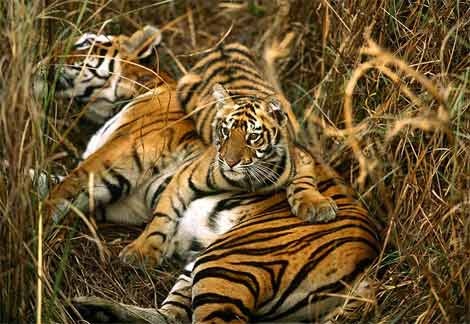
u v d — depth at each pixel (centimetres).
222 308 773
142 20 1282
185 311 845
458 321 773
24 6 750
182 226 942
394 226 855
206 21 1320
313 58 1149
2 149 735
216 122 946
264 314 810
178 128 1019
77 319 812
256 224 866
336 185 944
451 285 780
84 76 1050
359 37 1014
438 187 877
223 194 938
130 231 1009
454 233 791
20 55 725
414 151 890
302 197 888
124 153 990
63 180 956
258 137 905
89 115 1090
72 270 898
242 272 803
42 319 758
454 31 922
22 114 723
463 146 802
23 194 729
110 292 905
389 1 992
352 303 815
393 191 928
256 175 912
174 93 1059
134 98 1036
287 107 1001
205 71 1071
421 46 955
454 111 802
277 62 1162
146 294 912
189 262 928
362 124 924
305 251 832
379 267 830
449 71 918
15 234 725
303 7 1170
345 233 859
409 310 805
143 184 999
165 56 1240
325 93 1043
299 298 809
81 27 1011
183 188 948
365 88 1004
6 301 736
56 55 893
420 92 935
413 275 820
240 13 1312
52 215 852
